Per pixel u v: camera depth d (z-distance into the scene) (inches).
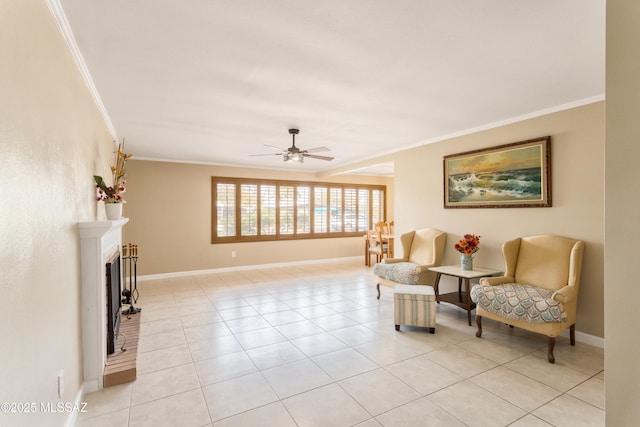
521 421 78.5
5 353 44.8
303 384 95.5
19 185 49.4
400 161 214.1
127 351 110.0
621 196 47.5
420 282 170.9
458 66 97.2
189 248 258.1
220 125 157.0
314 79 105.4
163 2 67.2
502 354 115.4
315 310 167.5
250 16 72.2
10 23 47.0
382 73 101.5
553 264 128.0
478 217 164.7
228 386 94.5
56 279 67.2
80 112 91.9
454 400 87.2
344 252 333.7
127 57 90.2
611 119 48.5
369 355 114.7
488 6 69.2
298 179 308.8
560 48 87.0
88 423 78.1
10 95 46.7
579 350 118.4
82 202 94.0
